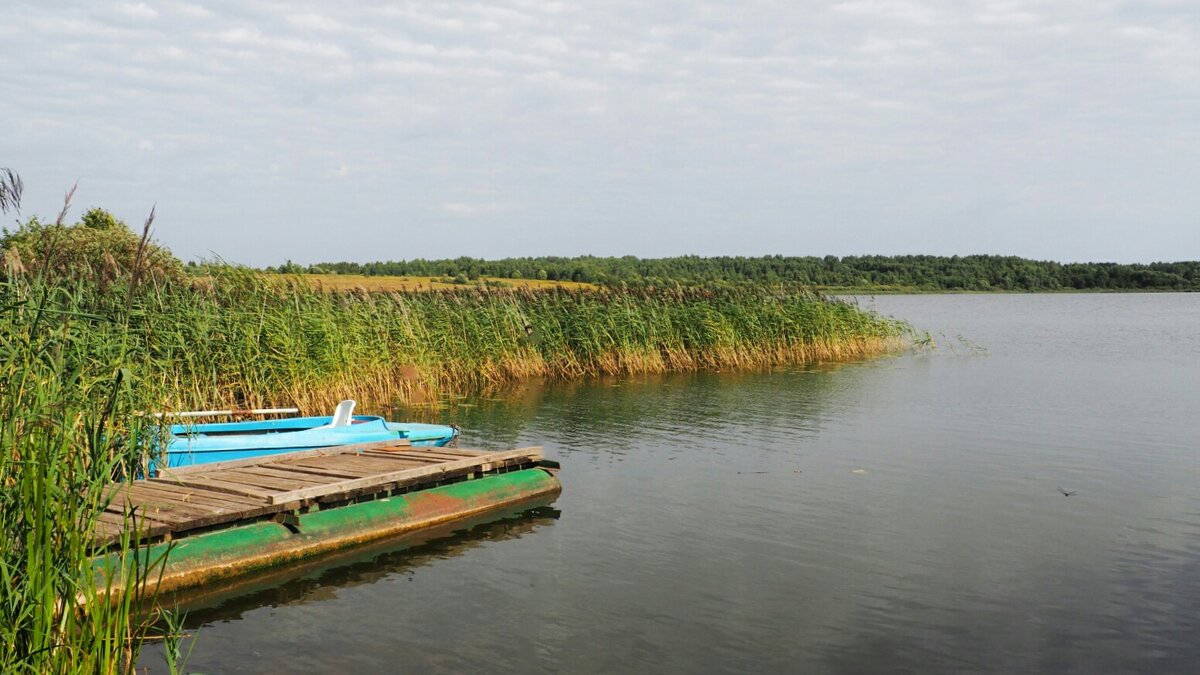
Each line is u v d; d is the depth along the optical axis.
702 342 29.89
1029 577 9.06
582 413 19.83
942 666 7.07
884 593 8.61
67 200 6.52
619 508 11.65
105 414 6.65
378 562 9.46
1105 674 6.95
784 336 31.95
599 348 27.58
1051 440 16.61
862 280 98.25
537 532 10.57
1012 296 152.12
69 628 5.34
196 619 7.87
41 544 5.29
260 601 8.32
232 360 16.25
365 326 20.86
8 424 5.77
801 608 8.22
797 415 19.55
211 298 17.23
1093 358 34.22
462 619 7.93
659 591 8.63
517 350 26.31
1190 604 8.34
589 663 7.05
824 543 10.16
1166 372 28.86
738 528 10.73
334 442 12.88
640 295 30.48
